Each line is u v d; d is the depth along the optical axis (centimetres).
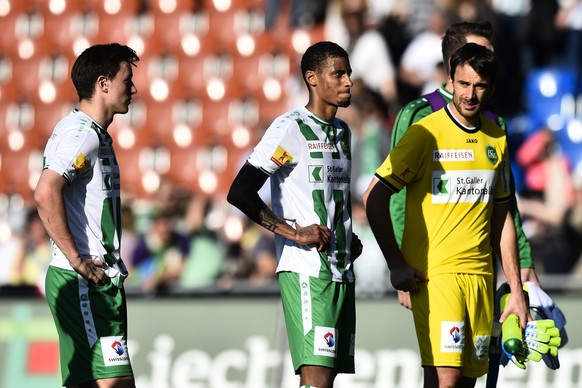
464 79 1912
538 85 4344
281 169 2012
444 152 1966
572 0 4481
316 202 1997
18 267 3941
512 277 2025
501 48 4416
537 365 3023
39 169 5200
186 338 3250
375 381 3098
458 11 4294
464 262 1970
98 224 1981
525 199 3909
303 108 2042
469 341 1981
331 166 2012
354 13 4397
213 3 5222
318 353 1972
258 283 3312
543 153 3944
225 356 3216
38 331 3325
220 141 5028
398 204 2103
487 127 2009
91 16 5378
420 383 3070
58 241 1916
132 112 5147
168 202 3753
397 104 4247
